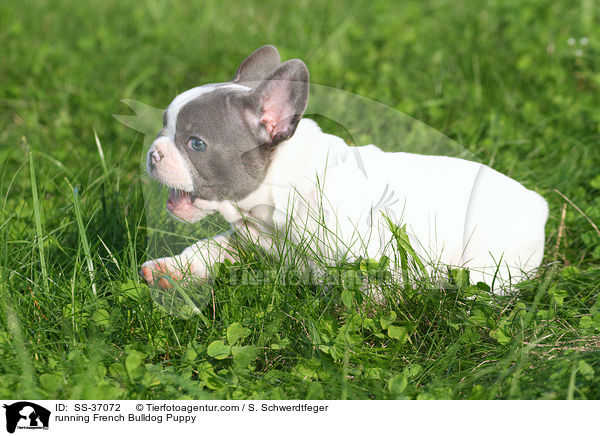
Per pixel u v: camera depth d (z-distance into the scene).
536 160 5.05
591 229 4.21
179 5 8.81
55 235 3.94
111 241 3.92
